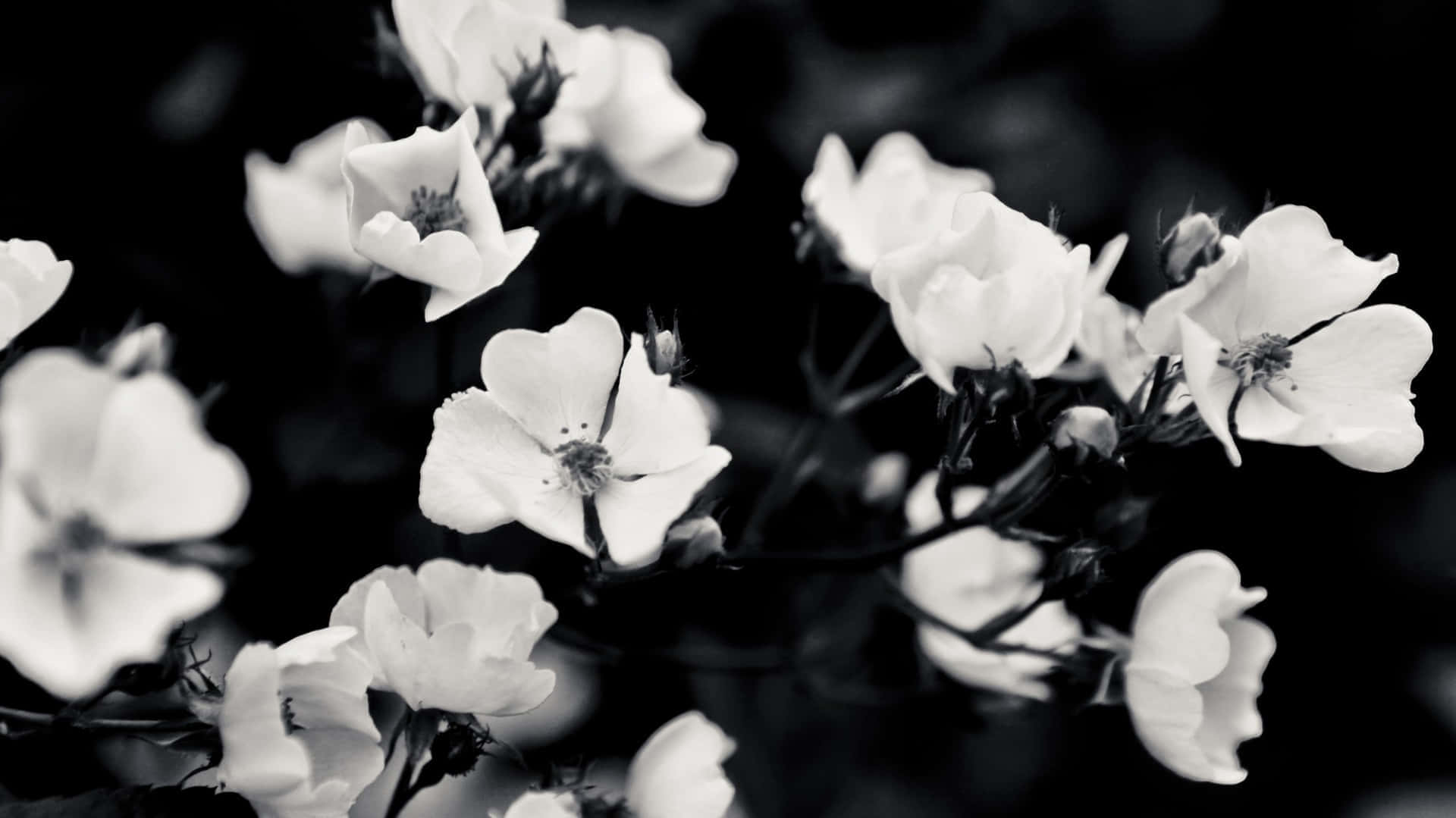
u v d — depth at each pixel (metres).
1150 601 0.60
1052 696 0.62
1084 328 0.61
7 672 0.57
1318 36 0.70
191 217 0.67
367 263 0.66
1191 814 0.71
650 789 0.59
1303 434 0.57
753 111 0.70
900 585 0.65
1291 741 0.71
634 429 0.58
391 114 0.64
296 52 0.67
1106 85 0.70
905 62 0.70
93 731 0.56
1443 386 0.71
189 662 0.61
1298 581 0.70
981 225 0.58
